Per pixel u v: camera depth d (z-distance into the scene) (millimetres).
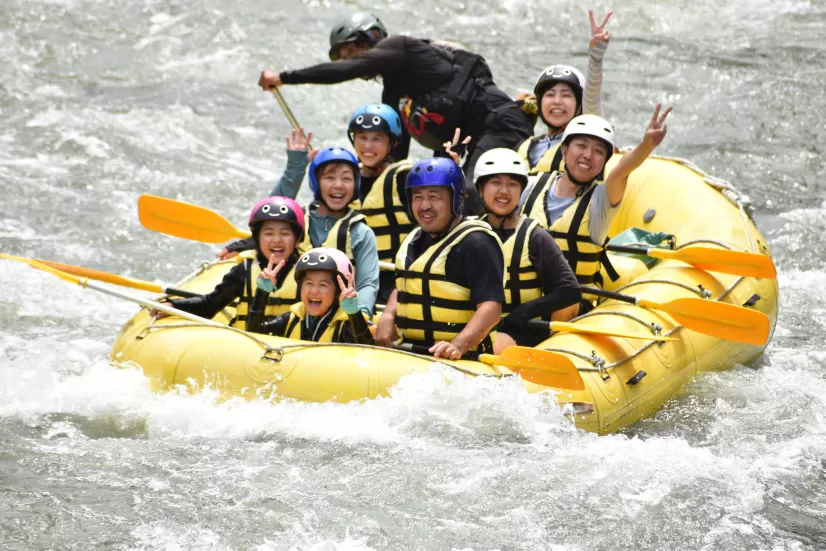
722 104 40656
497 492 15461
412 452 16344
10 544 13664
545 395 17375
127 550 13711
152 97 39594
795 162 35938
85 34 44281
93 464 15844
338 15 48281
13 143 35000
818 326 25172
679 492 15797
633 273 22484
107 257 27734
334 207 19375
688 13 50812
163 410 16891
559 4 51125
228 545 13898
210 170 34438
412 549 14031
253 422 16609
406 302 18312
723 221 22734
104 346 22078
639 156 19141
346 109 40031
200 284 21562
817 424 18797
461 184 17922
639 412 18625
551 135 23672
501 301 17672
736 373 20875
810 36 47781
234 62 42906
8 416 17344
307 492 15234
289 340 17453
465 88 24562
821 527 15125
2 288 25016
